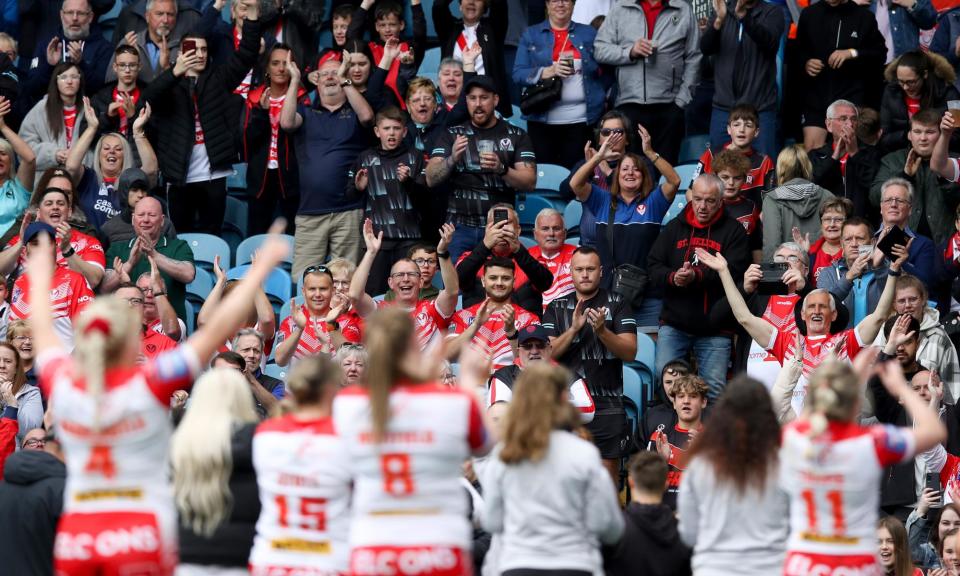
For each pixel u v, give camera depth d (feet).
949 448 121.60
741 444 75.56
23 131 164.45
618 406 127.03
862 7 163.12
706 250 137.59
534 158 152.87
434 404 68.85
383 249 151.94
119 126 164.25
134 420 65.26
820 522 74.28
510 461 76.59
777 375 127.85
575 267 129.59
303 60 174.19
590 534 77.46
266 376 126.31
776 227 144.66
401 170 150.10
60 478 88.84
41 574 88.33
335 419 70.23
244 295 65.87
